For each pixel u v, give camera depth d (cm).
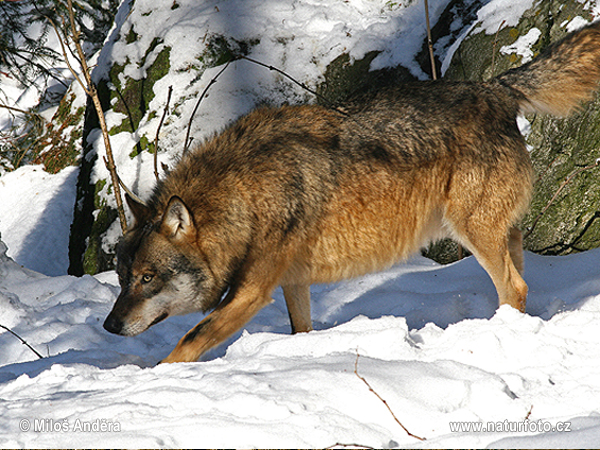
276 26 1905
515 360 663
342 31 1867
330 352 705
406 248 949
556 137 1343
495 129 945
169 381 631
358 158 888
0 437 536
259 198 844
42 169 2505
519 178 957
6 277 1499
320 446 484
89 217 1923
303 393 565
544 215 1305
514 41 1484
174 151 1819
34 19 2272
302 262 900
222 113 1812
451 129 919
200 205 846
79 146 2452
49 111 2845
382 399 535
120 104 1966
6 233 2264
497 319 775
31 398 658
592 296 986
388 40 1816
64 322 1195
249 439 495
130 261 843
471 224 942
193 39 1900
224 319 841
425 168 912
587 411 538
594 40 984
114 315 833
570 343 698
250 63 1855
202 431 508
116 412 562
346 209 886
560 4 1424
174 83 1883
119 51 2008
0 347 1098
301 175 862
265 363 664
